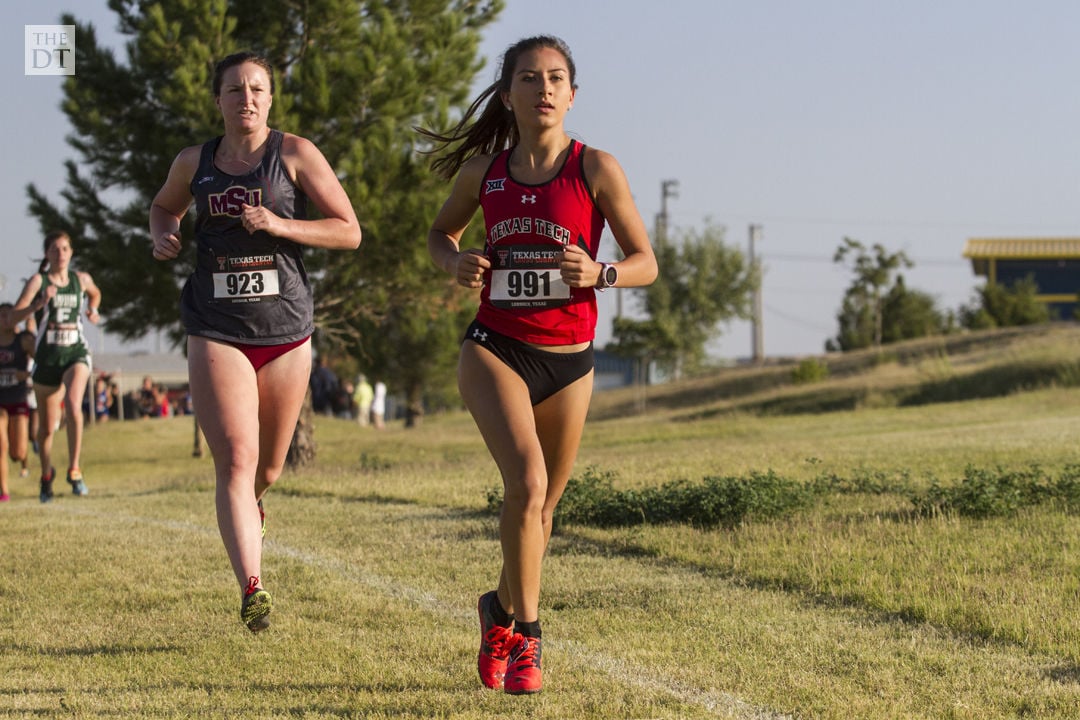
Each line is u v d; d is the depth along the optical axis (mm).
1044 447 19047
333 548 11250
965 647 7242
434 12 23969
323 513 13898
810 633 7664
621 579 9461
